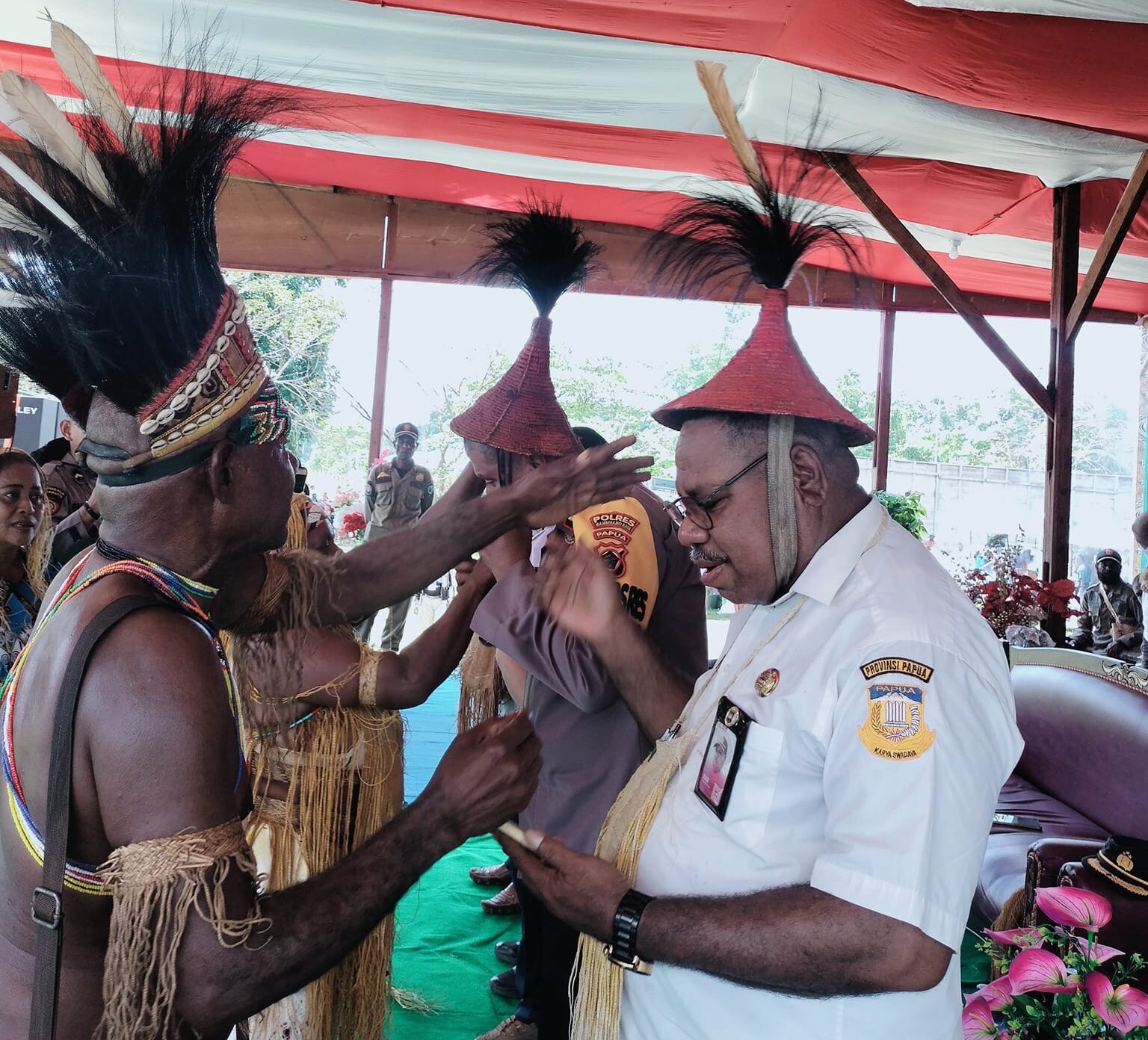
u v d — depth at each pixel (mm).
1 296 916
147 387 920
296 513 1998
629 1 4250
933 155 5910
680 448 1271
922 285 10297
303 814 1759
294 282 9648
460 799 993
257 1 4594
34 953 935
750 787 1140
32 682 957
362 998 1817
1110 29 3814
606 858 1352
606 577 1509
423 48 5117
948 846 982
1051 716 3756
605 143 6797
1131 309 10438
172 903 849
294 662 1266
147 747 869
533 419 1789
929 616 1074
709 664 2035
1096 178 6203
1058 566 6801
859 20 4023
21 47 5277
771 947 1012
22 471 2652
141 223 913
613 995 1273
